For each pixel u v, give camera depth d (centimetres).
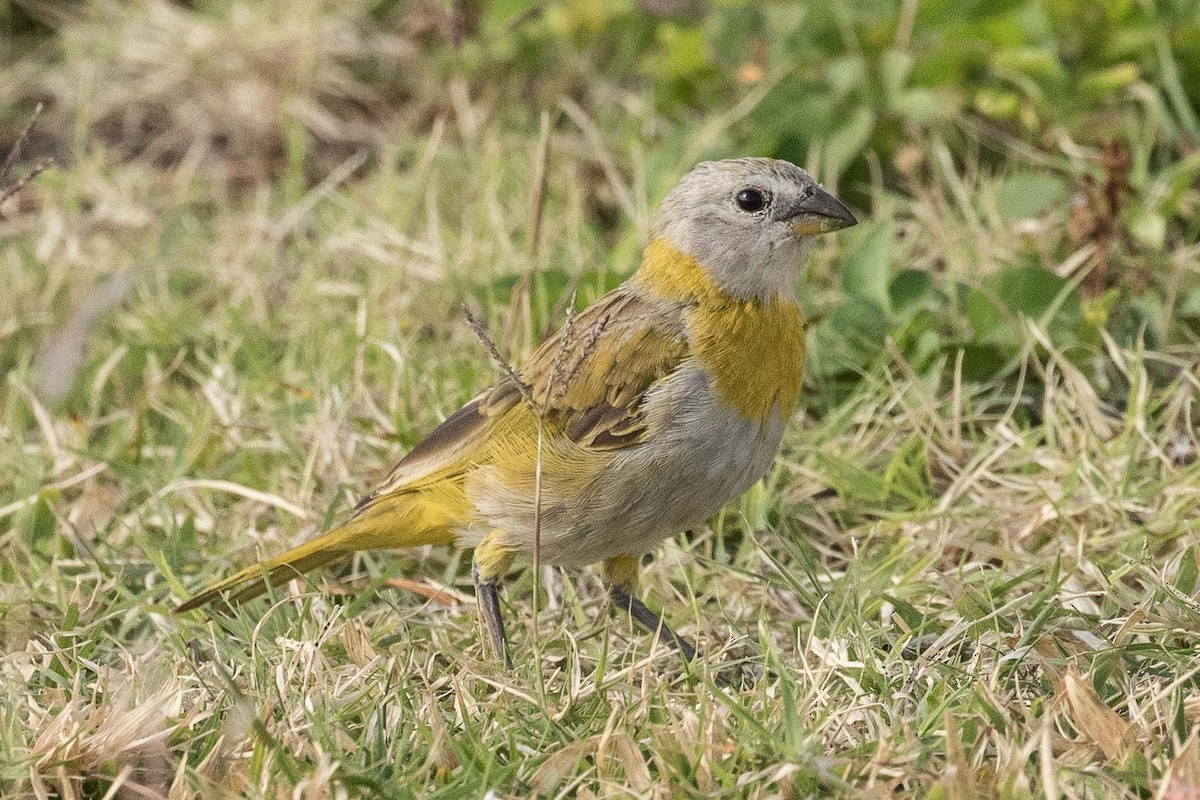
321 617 884
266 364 1160
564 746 748
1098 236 1132
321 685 806
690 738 738
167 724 770
